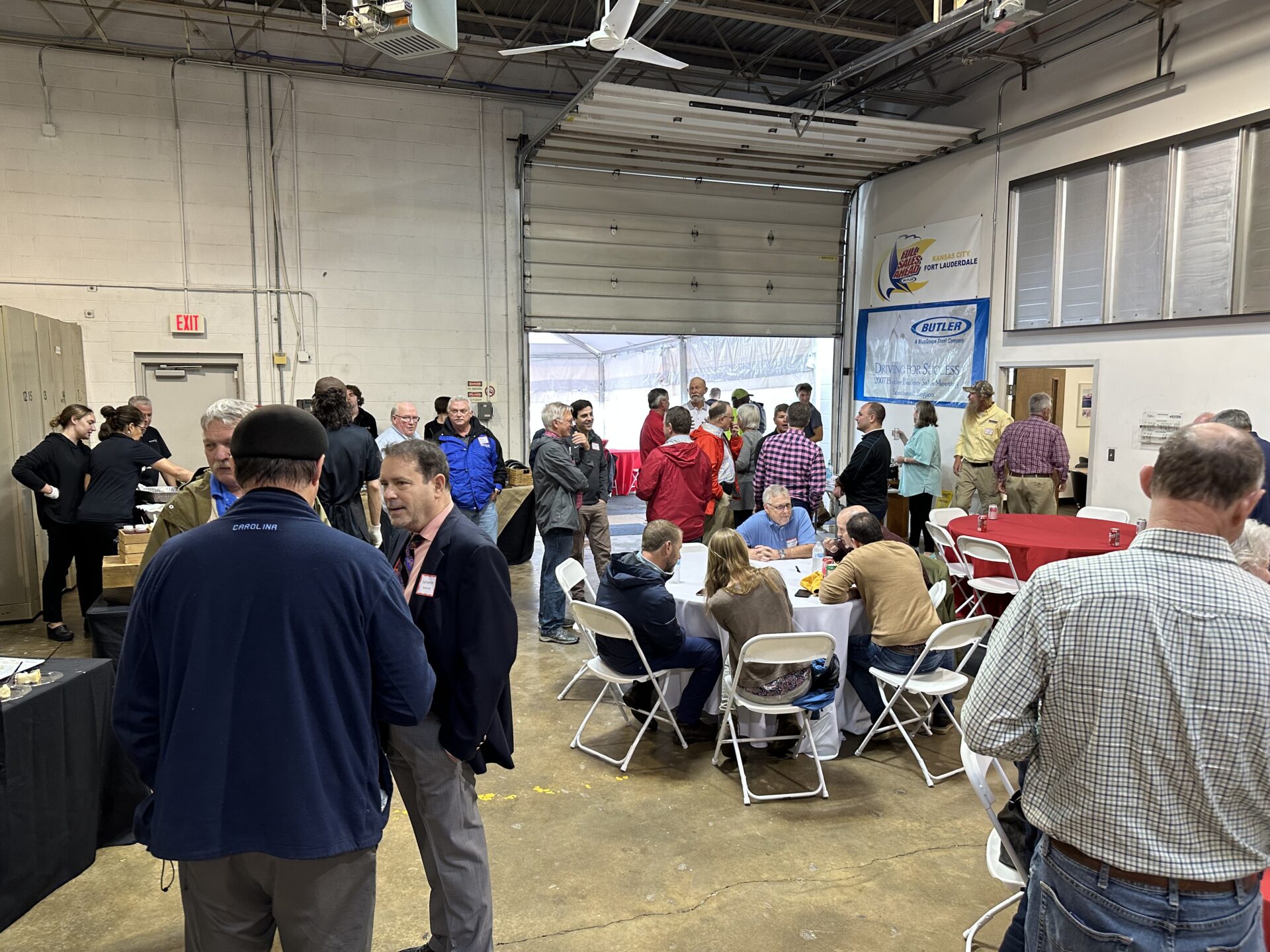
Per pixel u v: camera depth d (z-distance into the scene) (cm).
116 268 705
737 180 894
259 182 741
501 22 720
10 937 227
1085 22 664
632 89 634
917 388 863
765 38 812
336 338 777
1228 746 112
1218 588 115
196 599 136
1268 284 541
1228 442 116
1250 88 550
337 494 408
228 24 715
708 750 356
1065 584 124
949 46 663
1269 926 140
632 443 1484
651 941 227
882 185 905
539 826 291
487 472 512
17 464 496
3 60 661
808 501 520
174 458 738
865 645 354
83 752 256
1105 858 119
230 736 136
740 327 926
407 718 150
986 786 185
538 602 601
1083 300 673
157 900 246
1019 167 732
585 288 857
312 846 136
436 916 195
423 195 793
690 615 355
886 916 239
